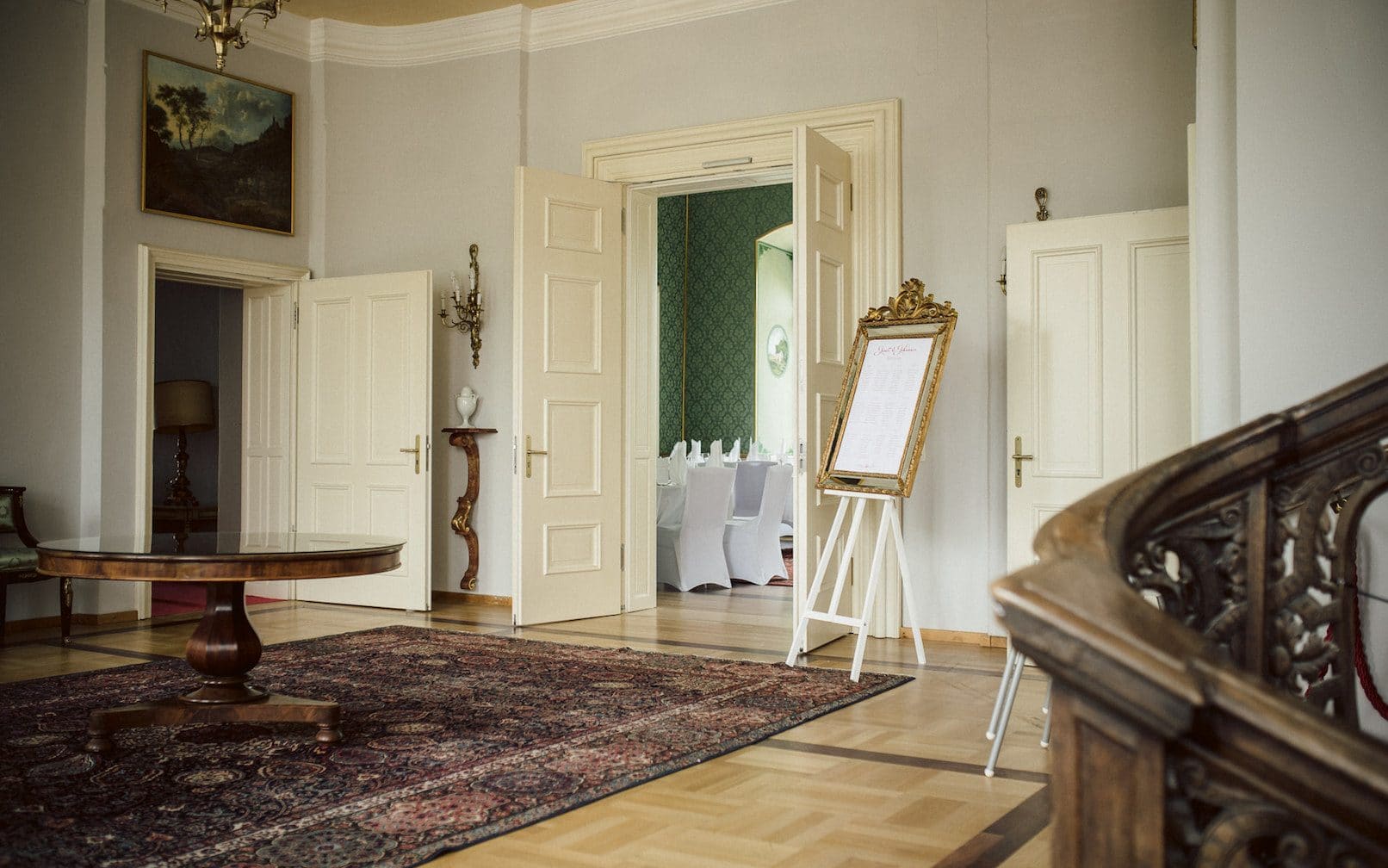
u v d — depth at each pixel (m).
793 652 5.37
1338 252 3.47
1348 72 3.48
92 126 6.87
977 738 4.04
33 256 6.64
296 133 8.03
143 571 3.69
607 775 3.47
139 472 7.04
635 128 7.29
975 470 6.22
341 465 7.74
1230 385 3.84
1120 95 5.92
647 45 7.25
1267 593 1.78
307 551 3.82
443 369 7.89
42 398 6.69
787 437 13.70
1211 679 0.88
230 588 4.02
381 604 7.53
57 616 6.73
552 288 6.87
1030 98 6.13
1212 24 3.91
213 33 4.48
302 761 3.61
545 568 6.79
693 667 5.32
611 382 7.15
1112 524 1.19
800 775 3.54
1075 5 6.04
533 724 4.13
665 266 12.55
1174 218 5.60
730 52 6.98
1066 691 0.95
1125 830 0.92
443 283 7.87
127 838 2.85
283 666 5.29
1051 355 5.86
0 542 6.49
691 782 3.45
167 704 3.86
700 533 8.49
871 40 6.55
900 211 6.42
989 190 6.21
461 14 7.71
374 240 8.05
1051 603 0.93
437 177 7.89
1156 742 0.90
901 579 6.40
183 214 7.31
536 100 7.64
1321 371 3.47
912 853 2.82
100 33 6.89
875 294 6.45
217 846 2.78
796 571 5.69
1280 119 3.54
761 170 6.91
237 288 8.17
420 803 3.17
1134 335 5.68
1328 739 0.85
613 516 7.15
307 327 7.91
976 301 6.23
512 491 7.06
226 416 8.34
